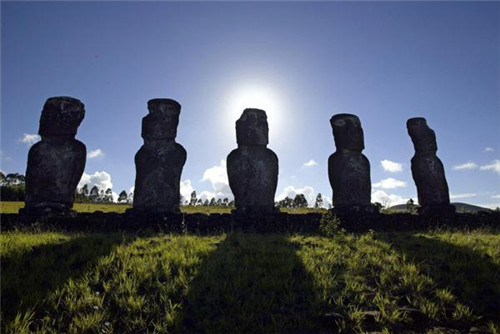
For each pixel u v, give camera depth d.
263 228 9.96
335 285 5.80
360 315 5.07
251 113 11.28
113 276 5.87
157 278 5.79
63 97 10.41
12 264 6.03
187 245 7.42
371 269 6.51
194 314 5.06
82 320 4.79
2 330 4.47
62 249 6.74
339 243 8.21
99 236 7.86
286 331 4.79
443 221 11.45
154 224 9.57
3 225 9.15
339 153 11.76
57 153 10.05
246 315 5.00
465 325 5.04
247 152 11.04
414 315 5.14
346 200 11.35
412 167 12.87
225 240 8.12
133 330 4.76
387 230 10.78
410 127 13.02
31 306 4.99
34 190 9.80
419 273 6.39
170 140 10.77
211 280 5.77
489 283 6.04
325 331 4.82
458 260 6.93
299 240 8.38
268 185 10.95
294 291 5.62
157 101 10.83
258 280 5.82
